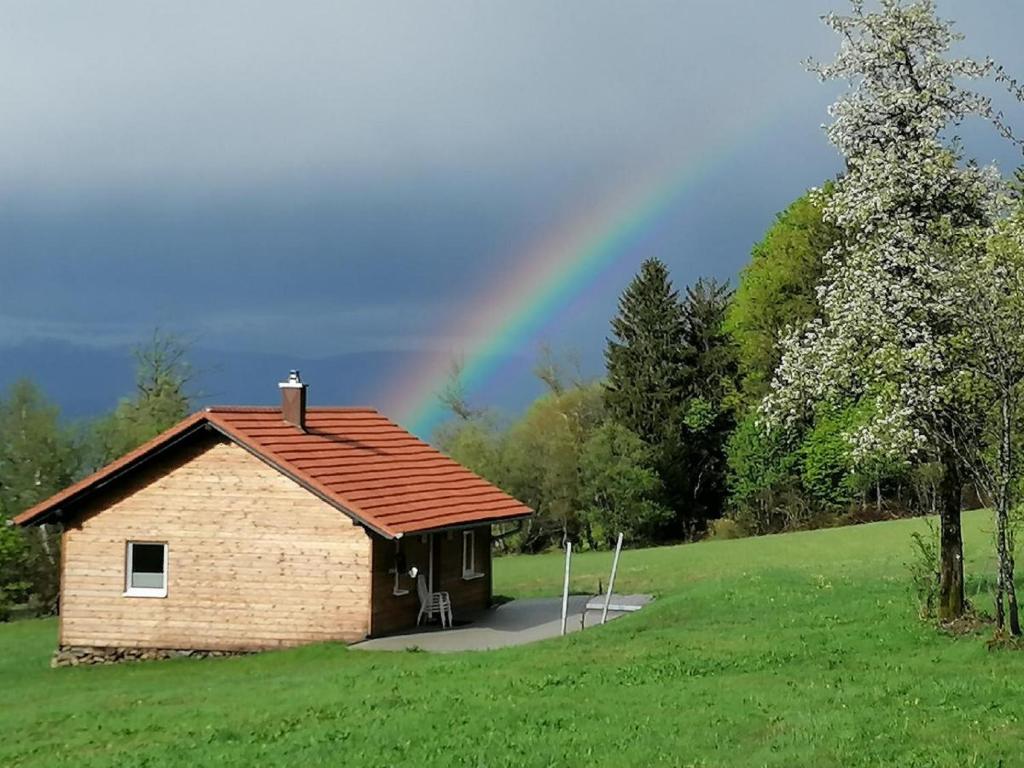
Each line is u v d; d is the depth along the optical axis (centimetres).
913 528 5516
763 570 3862
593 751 1545
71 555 3478
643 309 8231
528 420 7881
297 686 2288
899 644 2217
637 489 7562
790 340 2538
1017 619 2105
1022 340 2027
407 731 1712
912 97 2416
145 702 2258
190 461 3397
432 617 3522
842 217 2488
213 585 3350
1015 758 1400
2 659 3628
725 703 1791
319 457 3450
